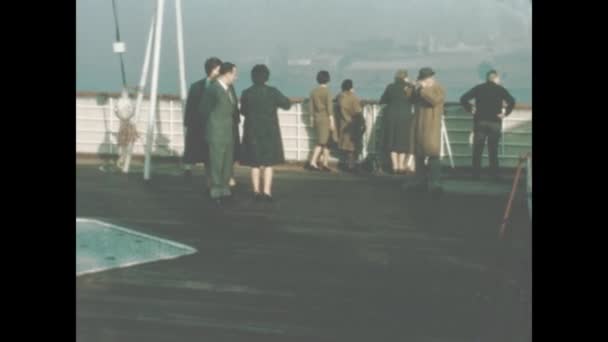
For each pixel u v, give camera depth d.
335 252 8.05
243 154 10.98
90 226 8.73
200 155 11.57
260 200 11.00
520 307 6.21
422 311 6.10
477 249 8.28
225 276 6.98
